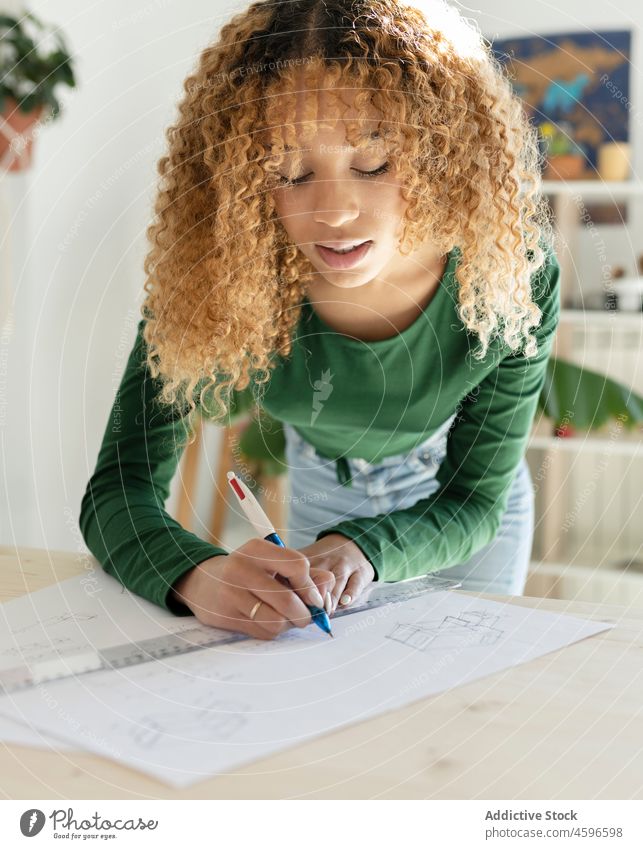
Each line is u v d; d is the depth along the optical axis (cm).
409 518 82
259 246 83
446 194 81
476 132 81
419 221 79
